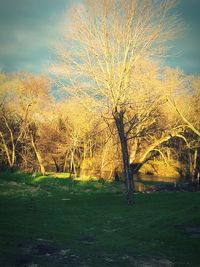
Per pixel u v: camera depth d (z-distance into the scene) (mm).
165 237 15414
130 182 26625
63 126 59906
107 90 28047
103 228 18250
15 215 20766
